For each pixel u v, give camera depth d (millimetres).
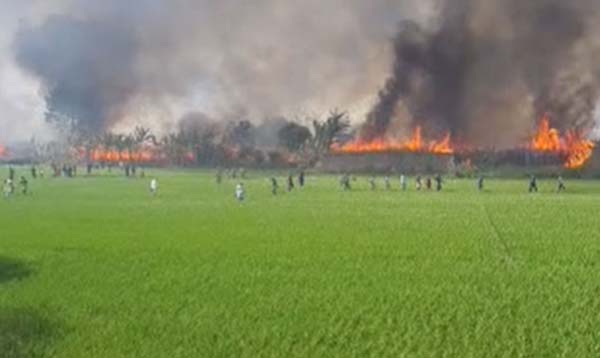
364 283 25359
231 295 23219
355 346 17344
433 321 19703
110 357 16625
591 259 31531
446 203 67438
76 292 23578
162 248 34344
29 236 38719
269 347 17312
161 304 21859
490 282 25672
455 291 23922
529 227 45250
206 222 47625
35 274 26969
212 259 30953
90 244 35562
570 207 62406
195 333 18547
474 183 121375
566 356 16656
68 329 18938
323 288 24375
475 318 20078
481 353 16812
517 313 20750
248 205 63781
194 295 23188
